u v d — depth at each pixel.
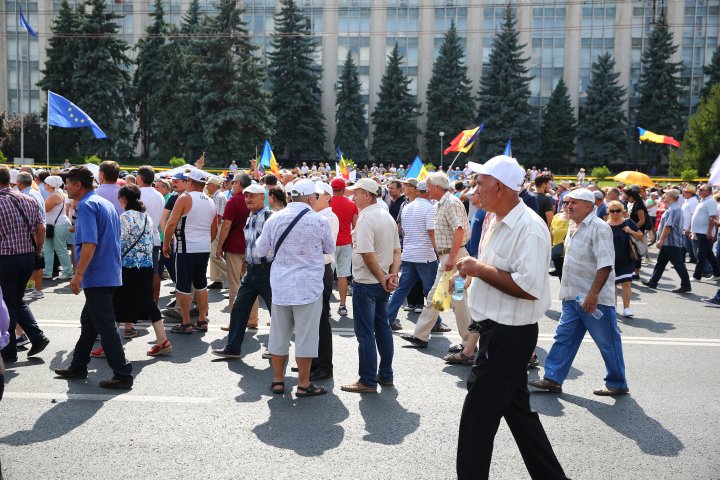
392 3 66.12
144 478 4.46
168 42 55.62
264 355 7.60
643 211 14.60
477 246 8.59
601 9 64.50
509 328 3.87
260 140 52.84
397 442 5.15
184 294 8.61
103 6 51.72
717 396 6.45
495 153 58.47
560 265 13.79
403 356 7.80
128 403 5.96
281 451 4.94
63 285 12.16
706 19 63.84
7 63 63.56
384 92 60.91
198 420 5.56
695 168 45.06
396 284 6.39
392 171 33.12
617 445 5.19
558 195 18.17
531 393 6.50
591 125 60.50
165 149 54.38
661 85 60.41
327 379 6.86
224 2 51.66
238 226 9.28
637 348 8.40
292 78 59.59
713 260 15.20
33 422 5.45
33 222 7.23
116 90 52.09
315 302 6.18
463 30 65.88
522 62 60.12
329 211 8.87
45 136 52.00
